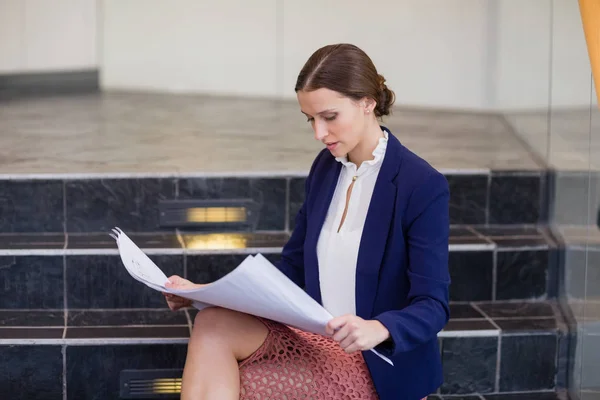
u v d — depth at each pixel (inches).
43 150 161.8
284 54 249.8
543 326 124.3
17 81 258.4
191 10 254.2
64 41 261.1
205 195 139.6
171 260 128.0
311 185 98.5
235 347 89.0
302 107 87.2
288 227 142.0
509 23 196.1
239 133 189.9
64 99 246.1
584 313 120.6
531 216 147.2
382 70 237.3
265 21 249.6
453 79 232.5
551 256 135.1
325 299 94.4
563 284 132.3
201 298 87.2
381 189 90.3
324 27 244.2
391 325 82.1
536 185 146.5
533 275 135.2
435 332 85.7
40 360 113.7
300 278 101.7
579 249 125.0
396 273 90.4
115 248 126.7
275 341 90.9
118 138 179.8
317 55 86.4
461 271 133.8
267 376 88.9
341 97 85.0
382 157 91.4
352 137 87.2
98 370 114.8
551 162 144.3
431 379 91.7
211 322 90.2
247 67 253.0
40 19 258.2
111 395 115.5
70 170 139.9
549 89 145.5
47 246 127.0
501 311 130.8
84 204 136.0
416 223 88.4
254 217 140.8
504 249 133.8
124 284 127.0
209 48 255.0
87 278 126.3
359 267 90.7
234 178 139.9
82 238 133.4
